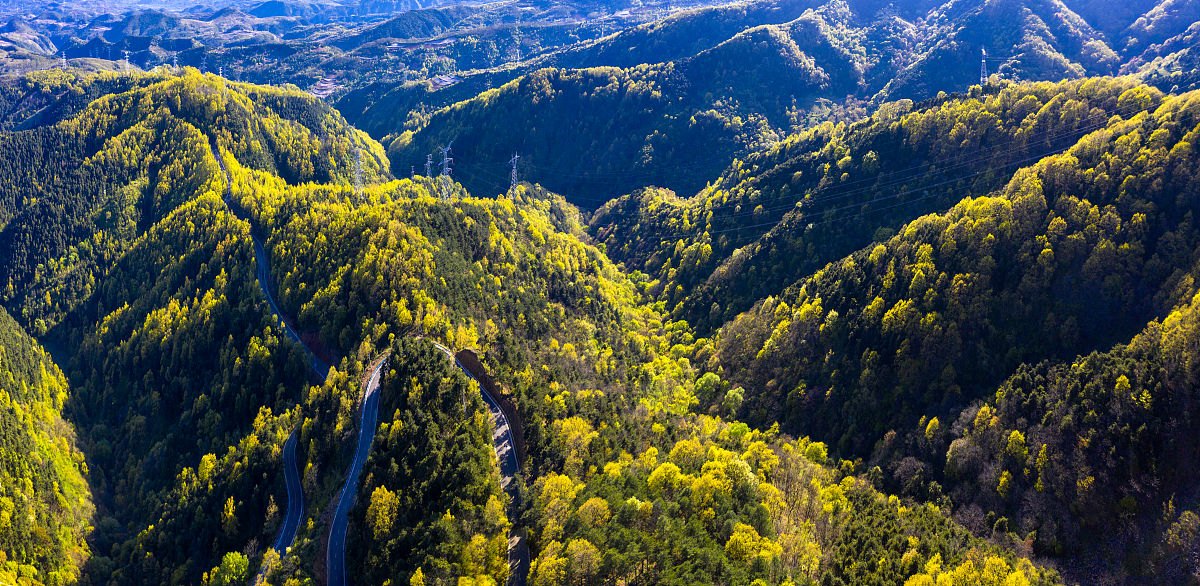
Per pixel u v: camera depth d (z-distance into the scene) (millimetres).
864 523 144750
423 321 183000
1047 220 181125
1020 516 144250
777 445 174875
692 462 151125
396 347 169250
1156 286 163750
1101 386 148500
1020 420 153500
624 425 164875
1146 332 153000
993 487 149500
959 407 166750
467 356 175500
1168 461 137250
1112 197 178375
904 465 161625
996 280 179625
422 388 150375
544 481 135250
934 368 174375
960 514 149125
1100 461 141125
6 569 159500
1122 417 143125
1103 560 134875
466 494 128875
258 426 177500
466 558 116562
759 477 152875
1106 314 165500
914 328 178125
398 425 141875
